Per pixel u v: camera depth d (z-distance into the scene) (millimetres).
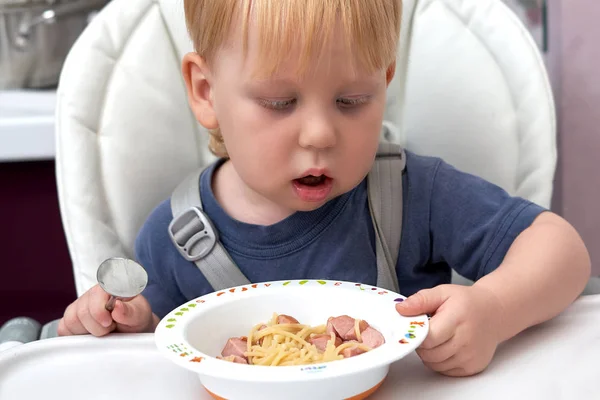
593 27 1344
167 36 1024
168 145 1022
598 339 699
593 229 1438
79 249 974
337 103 739
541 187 984
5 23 1688
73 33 1729
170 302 962
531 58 980
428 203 924
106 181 990
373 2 727
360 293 686
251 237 922
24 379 673
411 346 572
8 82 1729
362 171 774
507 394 609
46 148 1519
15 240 1803
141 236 972
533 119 981
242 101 758
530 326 727
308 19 692
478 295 669
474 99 995
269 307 696
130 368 682
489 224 871
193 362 557
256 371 542
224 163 983
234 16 745
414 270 950
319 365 546
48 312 1854
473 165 1009
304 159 743
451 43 999
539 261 744
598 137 1387
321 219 918
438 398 609
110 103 992
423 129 1021
